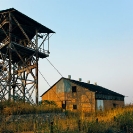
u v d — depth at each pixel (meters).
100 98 37.47
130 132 12.76
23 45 25.50
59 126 11.88
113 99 44.12
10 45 23.28
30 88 25.53
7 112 17.08
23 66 27.02
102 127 13.01
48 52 27.75
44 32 28.11
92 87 40.44
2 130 12.99
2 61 25.36
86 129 12.05
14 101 20.48
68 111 25.14
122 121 14.96
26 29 26.67
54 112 21.80
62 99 38.00
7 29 26.02
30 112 18.83
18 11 23.61
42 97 40.16
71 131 11.24
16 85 26.20
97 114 23.17
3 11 23.95
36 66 25.66
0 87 24.33
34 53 25.88
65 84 38.28
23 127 14.18
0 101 19.69
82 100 36.16
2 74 25.08
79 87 36.94
